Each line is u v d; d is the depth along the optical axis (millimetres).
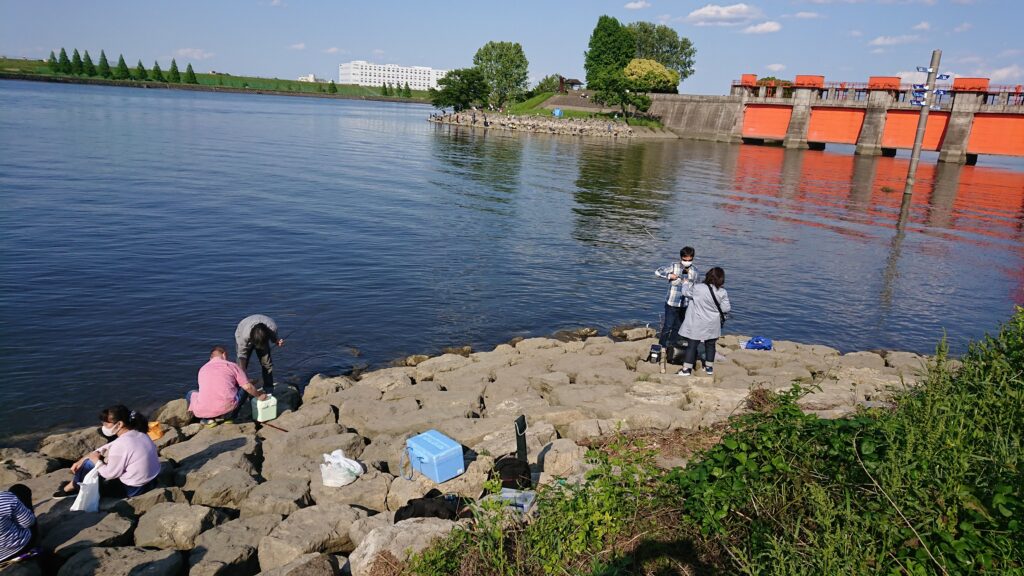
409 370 10875
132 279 14742
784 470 5289
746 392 9094
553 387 9852
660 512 5504
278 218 22031
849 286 17578
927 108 30547
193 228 19766
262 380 10289
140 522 6105
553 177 38219
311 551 5758
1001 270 19844
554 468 7133
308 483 7023
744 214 28375
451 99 102438
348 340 12352
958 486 4438
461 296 15164
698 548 5043
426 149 52812
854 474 5133
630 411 8336
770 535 4652
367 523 6078
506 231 22312
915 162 31078
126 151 36625
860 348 13234
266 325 9508
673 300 10508
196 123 62219
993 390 6035
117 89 153875
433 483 6773
